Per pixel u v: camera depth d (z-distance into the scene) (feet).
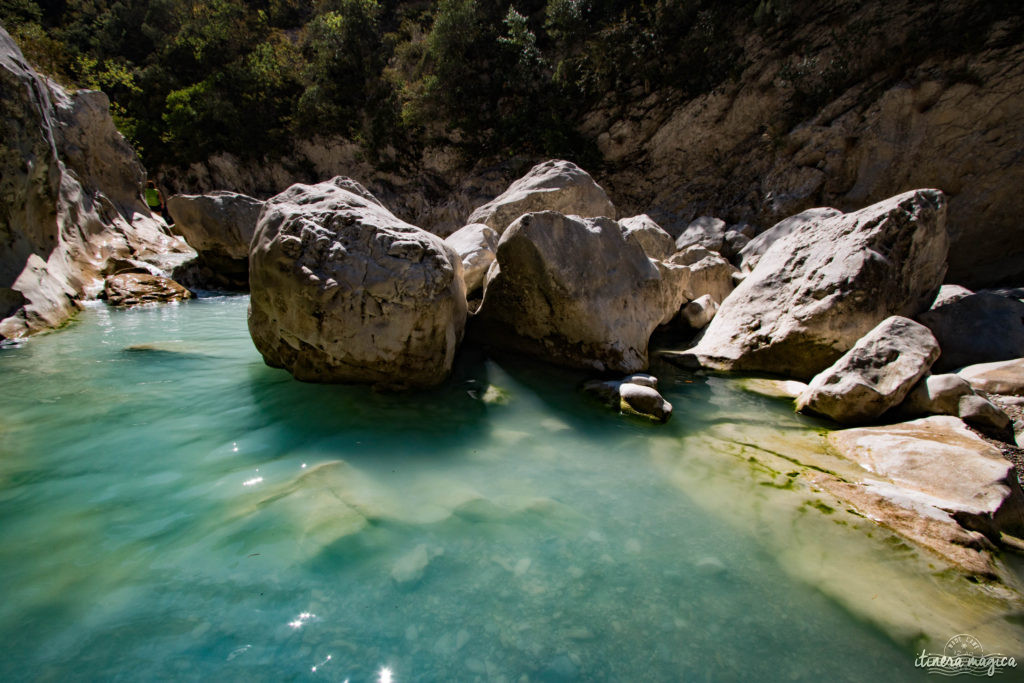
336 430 11.39
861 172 46.16
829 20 50.57
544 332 16.07
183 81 89.35
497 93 71.77
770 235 29.99
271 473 9.50
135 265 30.68
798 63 51.62
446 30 69.10
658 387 15.21
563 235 15.25
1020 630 6.27
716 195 56.75
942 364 15.79
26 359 15.94
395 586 6.68
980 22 41.16
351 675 5.37
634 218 29.40
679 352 18.38
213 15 89.71
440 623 6.11
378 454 10.42
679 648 5.85
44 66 36.01
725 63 55.72
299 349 13.35
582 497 9.11
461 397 13.56
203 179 85.25
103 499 8.49
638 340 16.06
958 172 41.78
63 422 11.48
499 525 8.14
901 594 6.77
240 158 83.92
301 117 80.43
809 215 28.76
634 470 10.17
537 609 6.38
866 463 10.27
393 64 80.48
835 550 7.61
